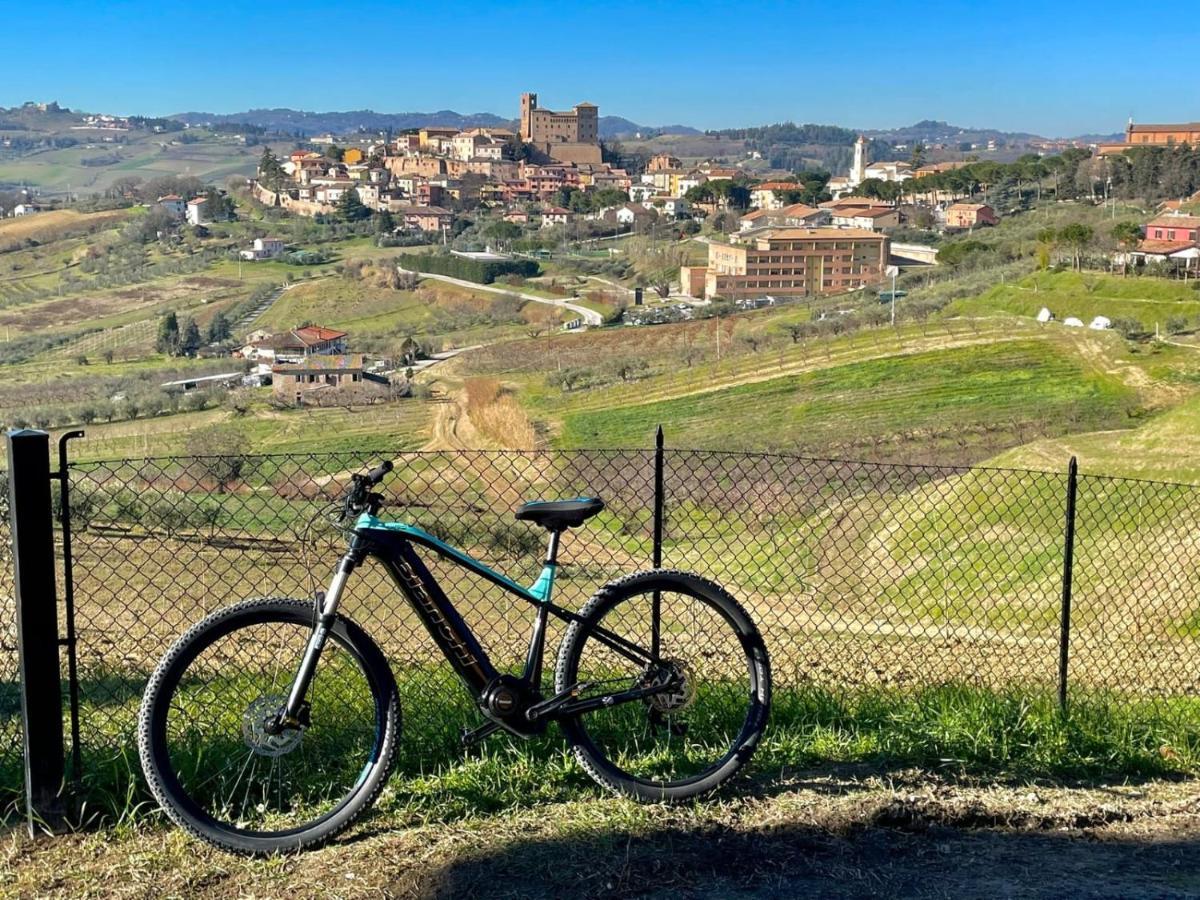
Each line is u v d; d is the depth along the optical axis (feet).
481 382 225.35
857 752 15.56
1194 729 17.57
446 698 16.81
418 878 12.05
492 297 407.23
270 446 165.07
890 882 12.26
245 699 16.07
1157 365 176.96
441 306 406.82
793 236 416.87
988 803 14.11
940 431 157.28
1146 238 314.96
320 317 402.11
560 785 14.26
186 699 16.58
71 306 456.86
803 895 11.94
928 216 539.70
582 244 561.43
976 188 598.75
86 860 12.32
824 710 16.83
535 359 258.57
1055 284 259.39
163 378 279.08
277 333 352.49
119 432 176.24
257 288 462.19
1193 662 33.45
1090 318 234.79
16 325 428.56
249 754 14.14
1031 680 27.45
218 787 13.78
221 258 533.55
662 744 15.20
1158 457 66.59
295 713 12.89
